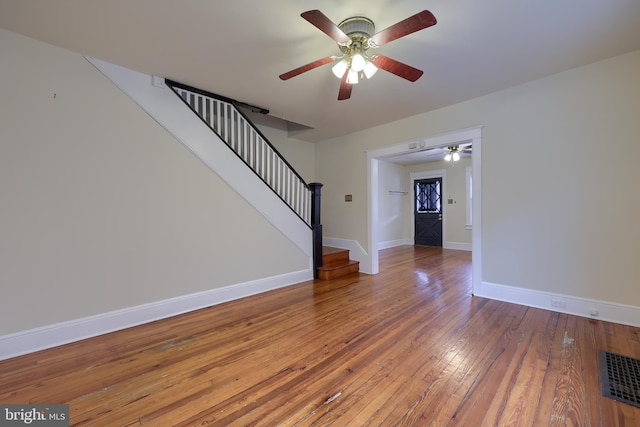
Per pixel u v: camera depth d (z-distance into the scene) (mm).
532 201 3057
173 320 2814
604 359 1999
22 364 2006
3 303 2102
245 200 3572
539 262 3031
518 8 1887
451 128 3631
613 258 2625
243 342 2334
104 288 2549
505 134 3209
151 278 2822
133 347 2260
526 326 2572
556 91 2879
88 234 2471
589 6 1870
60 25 2064
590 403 1561
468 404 1570
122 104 2668
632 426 1394
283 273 4008
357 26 1950
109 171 2586
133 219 2717
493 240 3332
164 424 1442
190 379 1828
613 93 2586
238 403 1600
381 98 3404
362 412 1518
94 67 2521
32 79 2236
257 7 1882
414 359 2041
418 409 1537
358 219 4879
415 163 7891
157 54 2469
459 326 2594
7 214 2125
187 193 3078
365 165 4734
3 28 2109
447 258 6059
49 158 2297
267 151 3973
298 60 2568
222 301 3338
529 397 1618
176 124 2996
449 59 2543
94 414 1515
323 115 4008
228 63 2621
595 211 2705
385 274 4680
